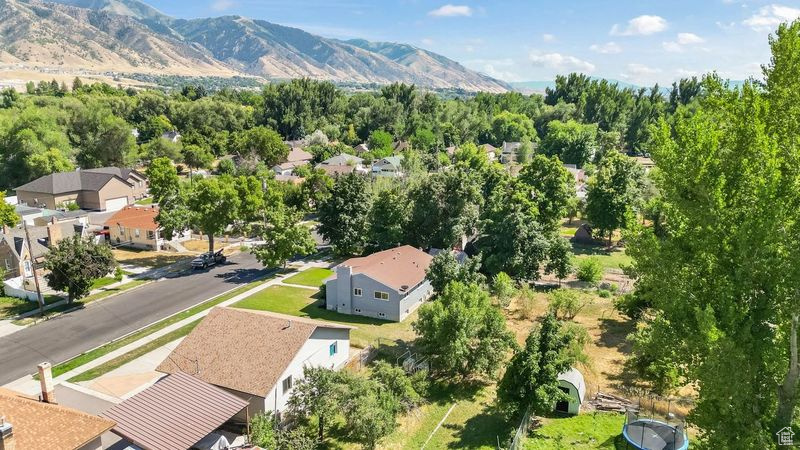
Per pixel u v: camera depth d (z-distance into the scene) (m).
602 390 34.88
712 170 22.44
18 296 53.06
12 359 39.22
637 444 26.11
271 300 52.88
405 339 44.00
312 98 184.12
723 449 20.25
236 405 27.62
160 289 56.03
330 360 35.72
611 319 48.88
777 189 21.02
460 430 31.44
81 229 72.88
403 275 52.22
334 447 29.56
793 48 24.02
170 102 179.38
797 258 19.78
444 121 186.50
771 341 21.53
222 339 33.28
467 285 45.16
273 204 69.94
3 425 18.94
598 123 180.00
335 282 50.72
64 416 22.23
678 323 23.72
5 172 107.81
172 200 73.56
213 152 150.88
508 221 58.12
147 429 25.11
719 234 22.34
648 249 25.19
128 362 38.97
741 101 24.28
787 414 20.73
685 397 34.00
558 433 29.70
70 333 44.12
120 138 126.56
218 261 66.62
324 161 128.12
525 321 48.16
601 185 79.06
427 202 65.50
